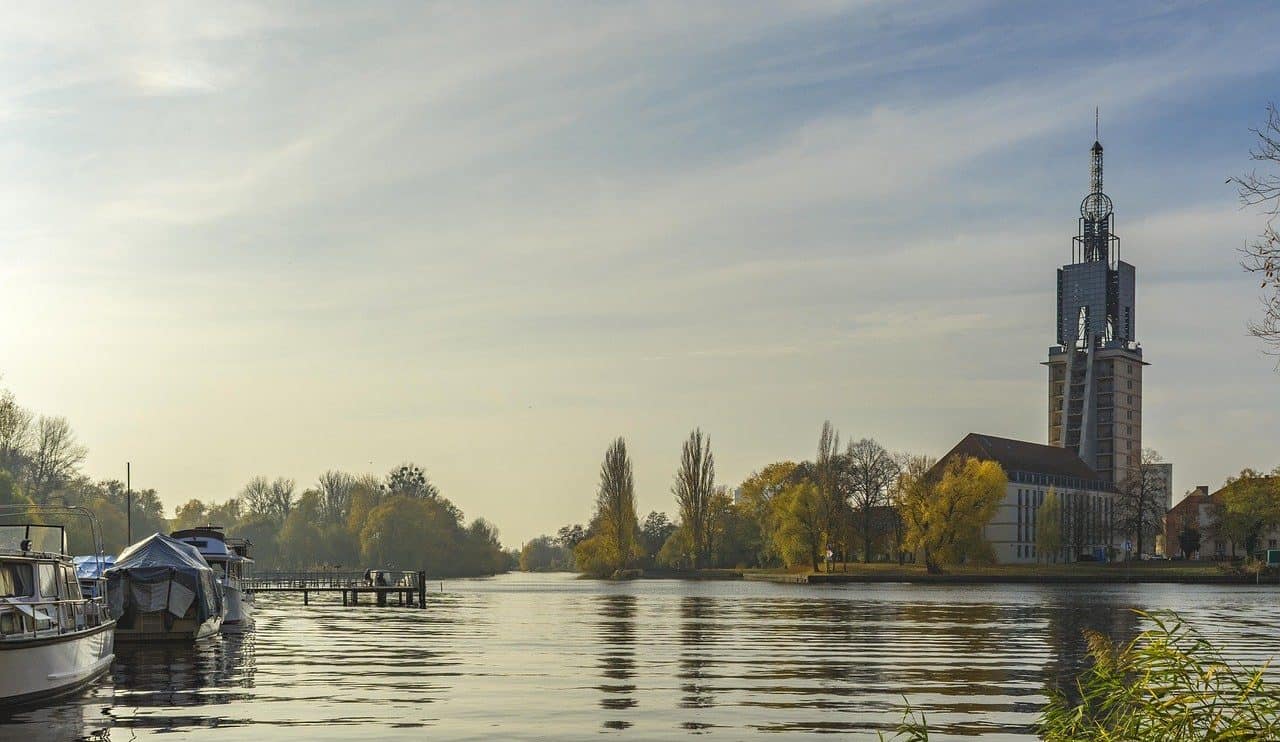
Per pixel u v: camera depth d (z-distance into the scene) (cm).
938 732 2547
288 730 2534
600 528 16338
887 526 15662
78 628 3328
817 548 14388
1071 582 13738
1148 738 1473
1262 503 15838
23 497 9838
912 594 10512
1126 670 1588
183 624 4694
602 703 2942
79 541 11400
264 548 18912
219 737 2450
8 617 2975
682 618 6619
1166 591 11481
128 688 3238
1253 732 1395
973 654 4272
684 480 16162
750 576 15612
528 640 4966
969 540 13825
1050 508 17575
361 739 2431
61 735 2478
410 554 17500
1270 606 8494
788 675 3556
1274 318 1881
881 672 3647
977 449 19925
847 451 15488
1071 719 1630
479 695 3088
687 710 2830
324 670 3709
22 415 12212
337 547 18350
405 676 3541
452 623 6225
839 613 7156
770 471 17750
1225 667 1494
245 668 3778
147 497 19088
